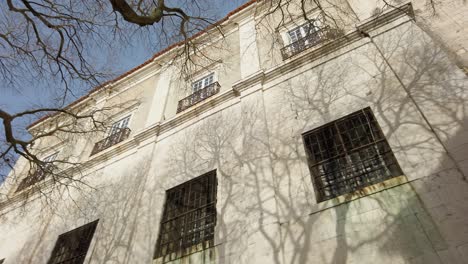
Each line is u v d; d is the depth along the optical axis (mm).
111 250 7344
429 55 6016
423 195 4469
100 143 12203
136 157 9742
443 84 5395
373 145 5609
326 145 6250
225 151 7695
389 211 4617
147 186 8430
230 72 10617
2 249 10242
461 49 6414
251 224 5672
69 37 7469
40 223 10203
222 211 6367
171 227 7086
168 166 8586
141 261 6566
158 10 5887
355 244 4539
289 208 5555
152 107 11688
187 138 9008
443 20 7219
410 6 7285
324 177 5852
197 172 7738
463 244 3803
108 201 8977
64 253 8656
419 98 5504
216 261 5645
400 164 4961
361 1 8781
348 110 6348
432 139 4902
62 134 14141
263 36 10875
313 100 7148
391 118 5617
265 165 6461
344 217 4930
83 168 11102
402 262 4059
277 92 8055
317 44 8609
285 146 6629
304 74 7957
